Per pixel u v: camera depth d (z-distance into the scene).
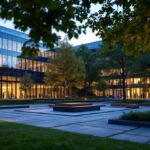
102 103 43.72
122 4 6.71
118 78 64.88
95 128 13.41
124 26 7.41
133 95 64.44
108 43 7.99
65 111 24.66
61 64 46.06
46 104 39.16
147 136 11.03
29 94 60.78
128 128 13.35
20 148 7.49
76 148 7.57
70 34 5.43
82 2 5.88
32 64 61.94
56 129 12.68
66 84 48.25
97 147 7.80
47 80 47.81
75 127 13.84
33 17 4.98
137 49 8.22
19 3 4.81
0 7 4.89
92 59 56.72
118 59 44.50
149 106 36.50
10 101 39.12
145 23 7.27
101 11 7.12
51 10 4.93
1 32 53.91
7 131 10.95
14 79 57.12
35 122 16.23
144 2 6.43
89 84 59.44
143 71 40.12
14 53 57.41
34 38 5.19
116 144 8.41
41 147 7.66
